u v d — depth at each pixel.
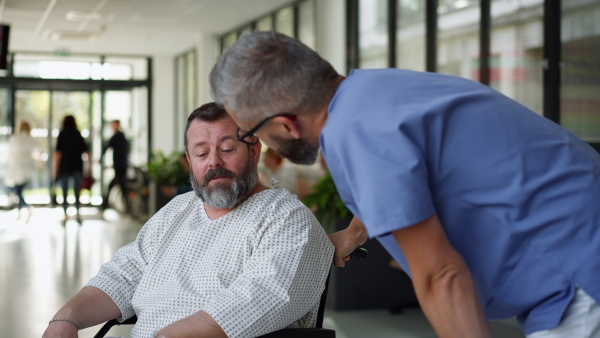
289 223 1.79
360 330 4.27
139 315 1.90
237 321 1.64
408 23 6.80
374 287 4.84
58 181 10.78
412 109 1.17
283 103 1.21
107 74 14.82
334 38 8.22
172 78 15.20
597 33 4.53
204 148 1.84
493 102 1.22
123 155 12.55
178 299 1.82
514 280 1.24
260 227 1.81
